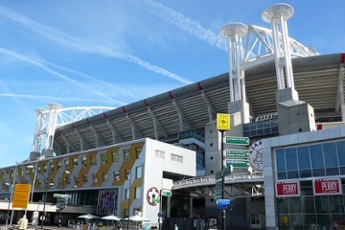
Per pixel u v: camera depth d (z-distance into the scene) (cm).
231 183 4412
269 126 5500
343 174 2652
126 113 7850
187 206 5644
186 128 7262
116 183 5581
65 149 10462
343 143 2716
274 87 6053
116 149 5806
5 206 5178
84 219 5591
